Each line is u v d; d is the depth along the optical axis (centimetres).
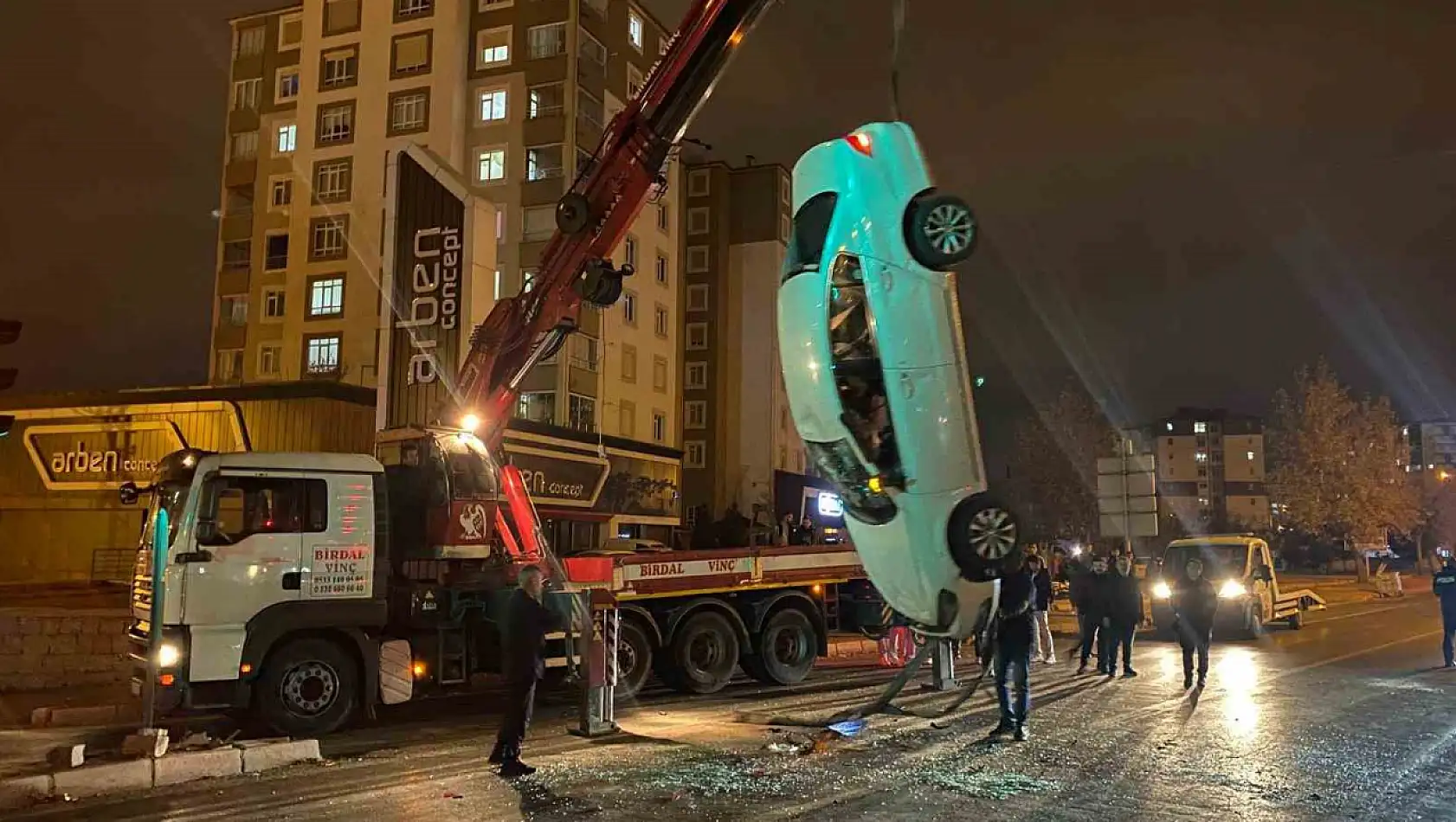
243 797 757
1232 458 11556
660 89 1185
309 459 1037
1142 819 689
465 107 4481
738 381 5466
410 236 2572
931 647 974
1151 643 2075
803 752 919
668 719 1116
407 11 4581
